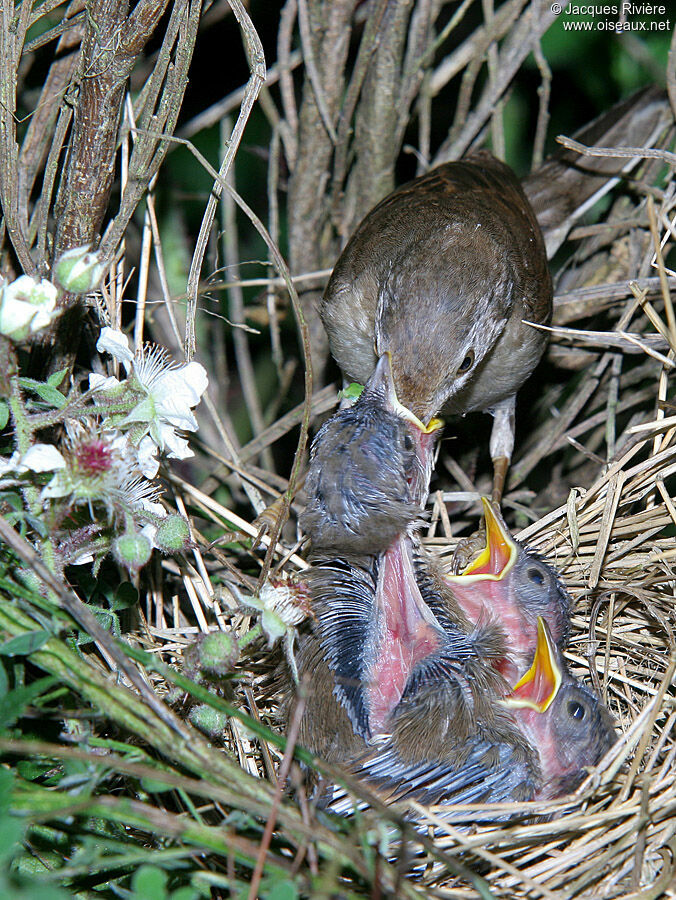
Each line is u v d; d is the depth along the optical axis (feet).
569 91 19.43
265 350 19.56
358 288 14.53
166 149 11.59
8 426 11.76
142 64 15.78
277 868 7.82
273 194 16.72
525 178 17.57
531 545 13.52
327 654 10.63
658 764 11.09
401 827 8.21
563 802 9.74
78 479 8.87
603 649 12.64
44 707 9.07
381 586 11.18
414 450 11.64
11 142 11.27
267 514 13.24
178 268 17.07
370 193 17.15
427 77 17.20
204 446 14.15
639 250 16.66
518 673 11.82
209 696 8.48
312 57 15.78
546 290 15.05
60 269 8.68
